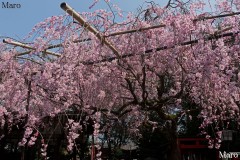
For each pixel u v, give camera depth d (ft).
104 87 19.58
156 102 19.58
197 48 16.02
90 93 18.99
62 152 32.58
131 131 27.20
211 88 17.12
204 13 16.01
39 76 17.52
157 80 21.17
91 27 16.07
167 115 19.61
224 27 16.44
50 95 17.89
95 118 18.58
